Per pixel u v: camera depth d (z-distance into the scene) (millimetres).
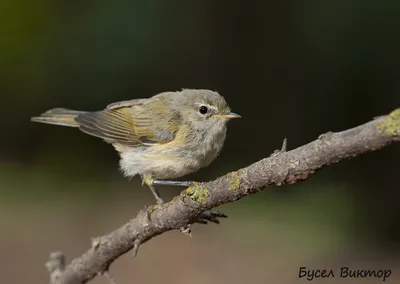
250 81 18078
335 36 16781
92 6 18031
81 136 18109
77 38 18094
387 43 16266
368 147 3680
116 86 17797
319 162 3982
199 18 17891
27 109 18609
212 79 18062
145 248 13000
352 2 16438
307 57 17406
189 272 12078
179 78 17906
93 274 6191
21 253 12633
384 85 16594
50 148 18203
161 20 17719
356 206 14719
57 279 6406
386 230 14344
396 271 12219
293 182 4219
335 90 17188
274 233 13461
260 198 14883
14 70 18641
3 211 14602
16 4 18281
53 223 14039
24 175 16953
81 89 18047
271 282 11680
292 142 17719
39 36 18562
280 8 17625
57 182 16516
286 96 17844
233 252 12773
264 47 17938
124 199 15266
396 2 16016
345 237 13555
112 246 5891
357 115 17125
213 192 4699
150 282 11805
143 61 17719
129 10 17625
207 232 13594
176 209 5133
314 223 13930
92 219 14250
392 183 15414
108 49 17719
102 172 17016
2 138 18500
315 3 17141
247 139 17984
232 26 18031
